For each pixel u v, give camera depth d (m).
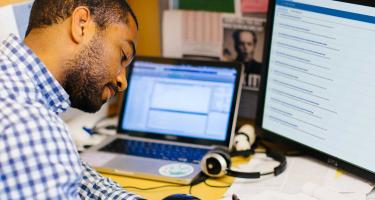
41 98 0.75
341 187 1.03
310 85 1.09
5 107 0.69
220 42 1.36
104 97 0.88
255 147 1.25
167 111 1.29
